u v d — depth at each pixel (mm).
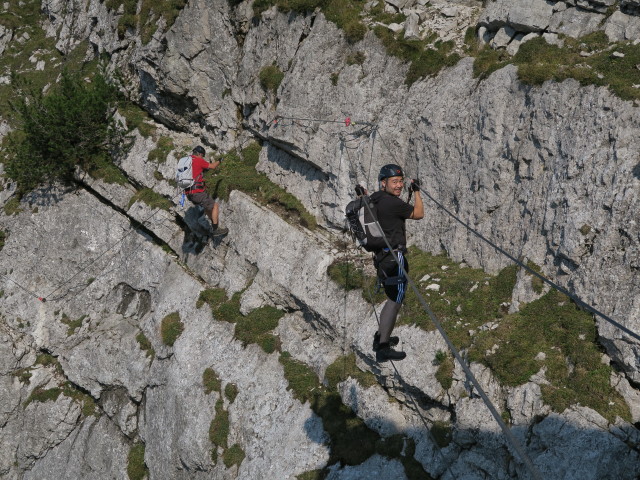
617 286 9836
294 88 15781
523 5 12734
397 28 14711
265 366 14508
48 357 19766
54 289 20234
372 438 11992
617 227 10062
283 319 15086
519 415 9852
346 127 14789
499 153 12141
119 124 20391
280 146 16484
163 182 18734
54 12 28625
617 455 8859
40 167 20641
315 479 12094
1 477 19016
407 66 14195
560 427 9367
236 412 14195
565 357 10086
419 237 13742
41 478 18531
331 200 15070
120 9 22344
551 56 11961
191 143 19344
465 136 12734
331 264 14219
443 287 12117
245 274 16078
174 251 18078
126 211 19484
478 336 10953
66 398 18781
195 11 18297
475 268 12414
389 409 11875
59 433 18594
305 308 14578
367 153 14375
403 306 12133
